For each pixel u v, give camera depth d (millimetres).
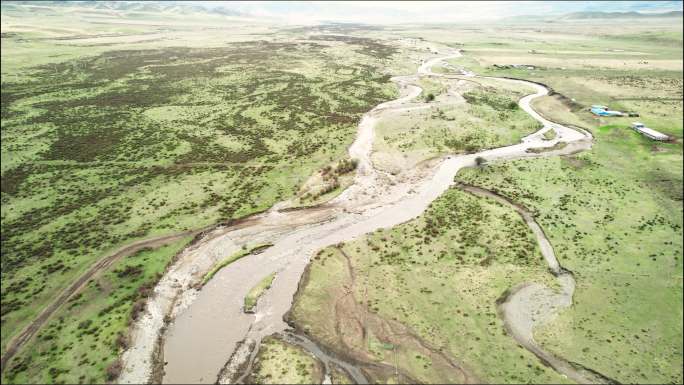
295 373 35750
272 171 74062
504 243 53375
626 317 41812
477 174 72438
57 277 48094
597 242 53531
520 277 47344
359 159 78500
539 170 73688
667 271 48094
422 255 51531
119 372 36406
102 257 51438
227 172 73625
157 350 38750
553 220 58406
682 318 41531
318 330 40375
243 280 47812
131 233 56188
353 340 39094
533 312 42406
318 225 58562
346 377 35344
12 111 103000
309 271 48938
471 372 35656
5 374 36219
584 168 74312
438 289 45656
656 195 64812
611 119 97250
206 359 37656
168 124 96812
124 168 74812
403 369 36000
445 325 40688
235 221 59406
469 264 49656
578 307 43062
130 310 43375
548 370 35906
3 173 72312
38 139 86500
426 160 78312
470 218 59062
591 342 38875
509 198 64375
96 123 96500
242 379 35562
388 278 47469
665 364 36625
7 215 60281
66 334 40438
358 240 54875
